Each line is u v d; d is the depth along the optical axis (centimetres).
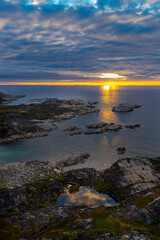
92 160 5531
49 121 10856
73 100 18212
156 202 2181
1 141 7638
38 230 2184
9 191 3381
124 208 2431
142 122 10244
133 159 4362
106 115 12725
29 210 2955
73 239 1688
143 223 1956
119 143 7000
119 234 1680
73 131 8812
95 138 7750
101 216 2239
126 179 3725
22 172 4844
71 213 2611
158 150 6188
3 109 12425
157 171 4147
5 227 2344
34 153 6388
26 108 12938
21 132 8406
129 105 14938
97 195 3525
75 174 4231
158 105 17075
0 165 5219
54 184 3903
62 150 6575
